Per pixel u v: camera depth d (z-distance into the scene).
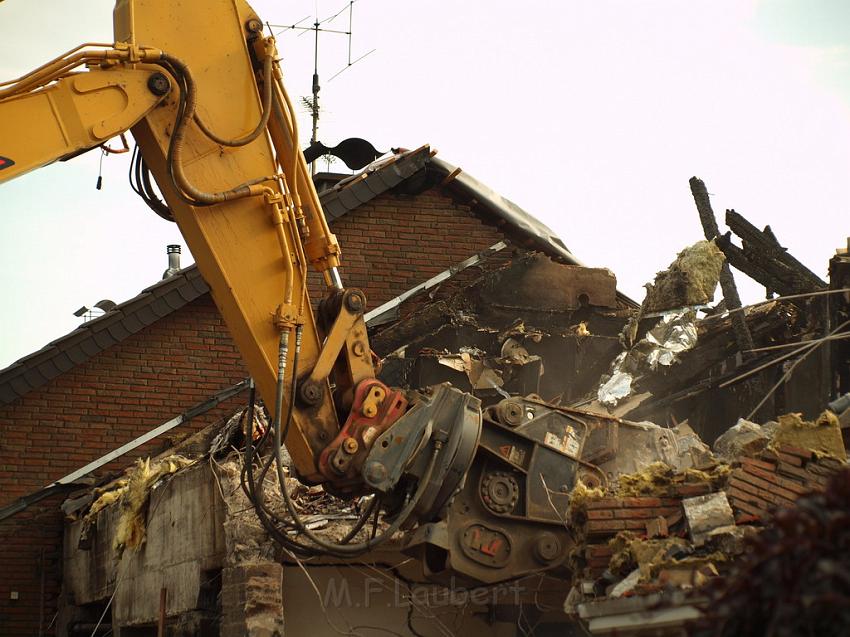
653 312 13.67
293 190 9.10
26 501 16.30
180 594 12.27
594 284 15.88
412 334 15.27
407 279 17.62
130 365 16.91
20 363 16.19
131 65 8.23
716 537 6.96
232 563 10.80
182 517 12.46
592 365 14.82
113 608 14.48
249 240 8.88
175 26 8.75
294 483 11.52
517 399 9.77
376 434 8.99
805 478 7.56
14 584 16.28
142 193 8.85
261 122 8.80
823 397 11.34
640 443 10.16
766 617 3.92
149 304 16.73
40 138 7.85
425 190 17.92
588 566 7.66
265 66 8.91
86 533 15.35
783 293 13.48
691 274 13.30
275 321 8.86
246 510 10.98
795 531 3.92
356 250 17.55
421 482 8.83
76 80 8.03
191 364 17.09
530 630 11.22
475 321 15.42
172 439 16.75
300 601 11.52
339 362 9.28
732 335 13.23
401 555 11.51
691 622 4.46
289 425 8.84
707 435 13.01
